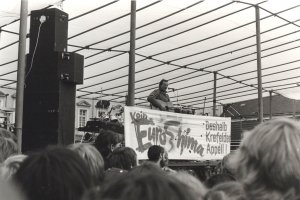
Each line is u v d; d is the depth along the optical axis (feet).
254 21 41.34
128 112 24.47
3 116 39.29
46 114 19.26
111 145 15.43
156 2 36.63
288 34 44.75
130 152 12.76
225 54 49.08
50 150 4.63
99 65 49.39
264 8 38.81
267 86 61.05
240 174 5.46
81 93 61.11
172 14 38.91
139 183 2.94
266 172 5.01
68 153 4.58
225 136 31.09
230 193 5.41
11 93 70.59
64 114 19.31
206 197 5.41
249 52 48.85
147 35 42.91
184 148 27.91
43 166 4.38
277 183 4.96
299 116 82.38
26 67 20.24
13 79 51.49
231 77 56.80
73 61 19.39
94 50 44.83
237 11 39.17
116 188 2.94
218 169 13.16
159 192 2.88
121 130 29.60
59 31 19.86
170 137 26.94
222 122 30.99
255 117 71.51
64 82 19.45
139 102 67.05
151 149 16.01
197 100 66.59
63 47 20.04
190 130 28.48
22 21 20.54
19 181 4.36
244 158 5.32
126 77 54.13
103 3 35.27
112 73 52.42
